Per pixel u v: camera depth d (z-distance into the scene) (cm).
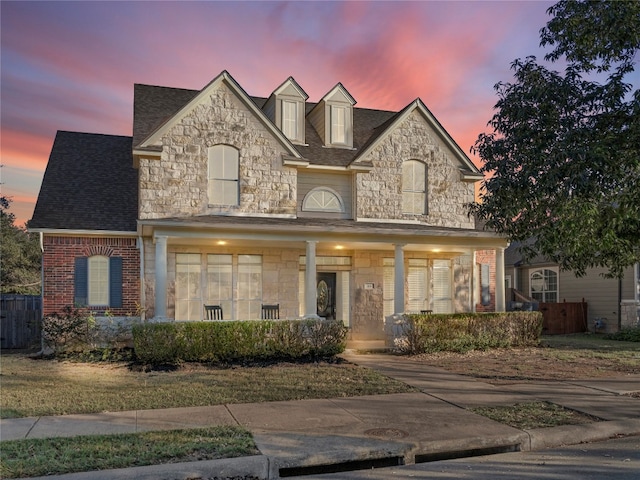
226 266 1684
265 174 1680
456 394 973
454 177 1902
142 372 1205
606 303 2314
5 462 595
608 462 634
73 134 1950
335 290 1811
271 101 1881
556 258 1184
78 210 1595
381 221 1794
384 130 1820
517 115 1057
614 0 962
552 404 894
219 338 1330
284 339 1384
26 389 1000
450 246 1711
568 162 948
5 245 3362
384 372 1208
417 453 670
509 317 1666
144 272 1585
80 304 1536
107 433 714
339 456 637
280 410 846
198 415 813
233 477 595
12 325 1723
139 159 1583
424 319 1549
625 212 945
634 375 1180
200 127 1627
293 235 1509
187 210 1595
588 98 999
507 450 702
